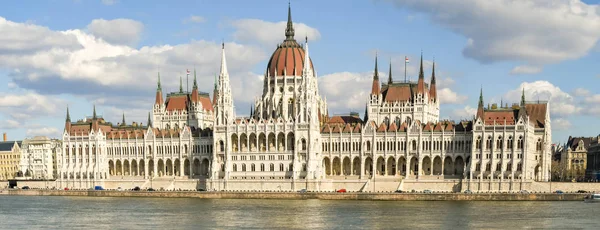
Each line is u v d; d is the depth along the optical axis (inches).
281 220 6983.3
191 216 7401.6
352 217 7135.8
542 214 7199.8
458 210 7647.6
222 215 7445.9
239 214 7524.6
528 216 7047.2
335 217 7160.4
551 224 6481.3
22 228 6771.7
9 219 7426.2
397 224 6589.6
